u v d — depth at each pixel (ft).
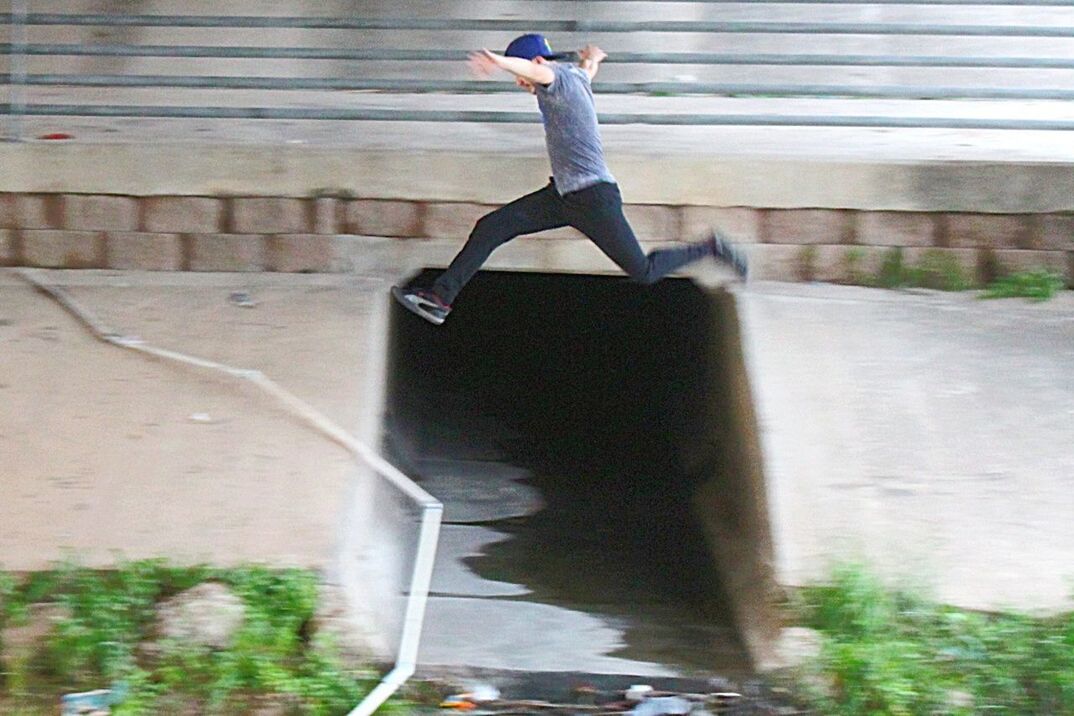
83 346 24.35
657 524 27.07
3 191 27.09
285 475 20.52
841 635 17.71
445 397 33.60
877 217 27.09
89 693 16.52
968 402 23.08
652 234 27.12
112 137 27.91
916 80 36.27
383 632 18.26
